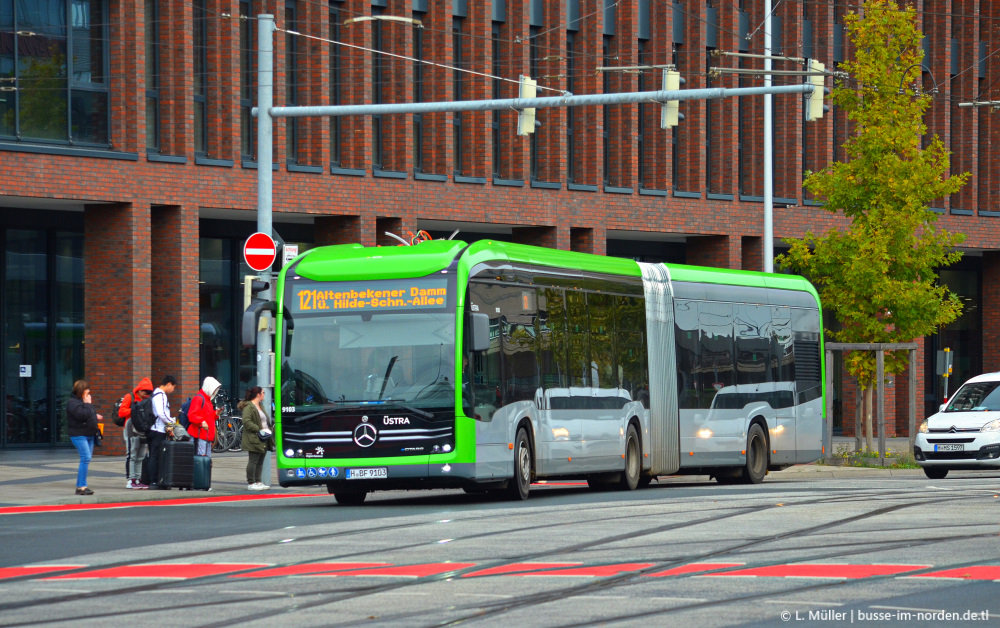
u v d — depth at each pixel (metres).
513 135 79.19
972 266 108.25
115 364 66.69
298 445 40.62
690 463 51.34
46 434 72.00
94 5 66.06
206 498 47.31
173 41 68.00
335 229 74.69
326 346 40.88
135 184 66.19
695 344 52.06
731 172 88.62
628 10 83.62
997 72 102.06
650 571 24.64
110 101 66.25
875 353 67.06
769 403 55.66
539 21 80.31
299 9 72.12
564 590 22.44
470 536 30.61
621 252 91.50
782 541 29.05
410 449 39.81
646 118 85.75
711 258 89.62
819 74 49.22
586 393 46.00
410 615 20.17
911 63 67.50
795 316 57.97
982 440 56.75
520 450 42.28
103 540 31.23
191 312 68.31
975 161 101.50
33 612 20.84
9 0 63.75
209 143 69.31
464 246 40.91
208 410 49.09
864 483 49.56
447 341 40.00
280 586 23.20
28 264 71.44
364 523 34.25
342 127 73.75
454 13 76.69
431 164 76.44
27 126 64.12
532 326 43.38
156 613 20.61
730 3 87.94
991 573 24.08
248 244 50.19
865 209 67.62
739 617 19.78
